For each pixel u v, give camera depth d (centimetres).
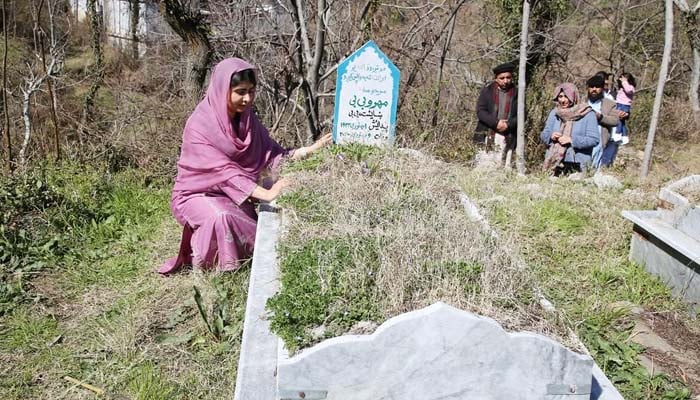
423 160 488
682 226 450
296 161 484
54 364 384
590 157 725
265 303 309
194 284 460
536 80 1012
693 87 1386
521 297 284
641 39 1404
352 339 247
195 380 364
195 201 469
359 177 428
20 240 527
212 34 791
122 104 872
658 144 1294
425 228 349
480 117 759
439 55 977
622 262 483
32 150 739
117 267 505
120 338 400
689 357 376
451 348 247
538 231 525
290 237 356
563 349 251
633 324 407
